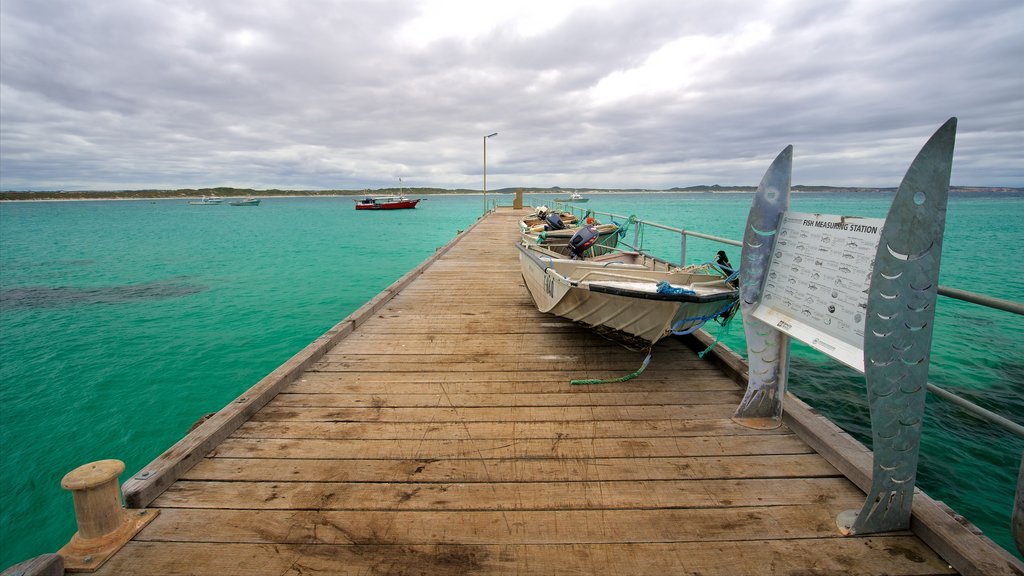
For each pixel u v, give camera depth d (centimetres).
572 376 401
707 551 204
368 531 216
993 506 416
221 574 192
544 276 538
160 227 4853
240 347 967
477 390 373
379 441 296
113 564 197
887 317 188
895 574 191
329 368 419
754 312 306
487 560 199
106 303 1377
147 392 754
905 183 178
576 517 225
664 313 395
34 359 895
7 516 481
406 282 777
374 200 7719
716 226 3753
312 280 1734
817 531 215
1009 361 749
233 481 254
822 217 252
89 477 201
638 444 290
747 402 320
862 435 529
